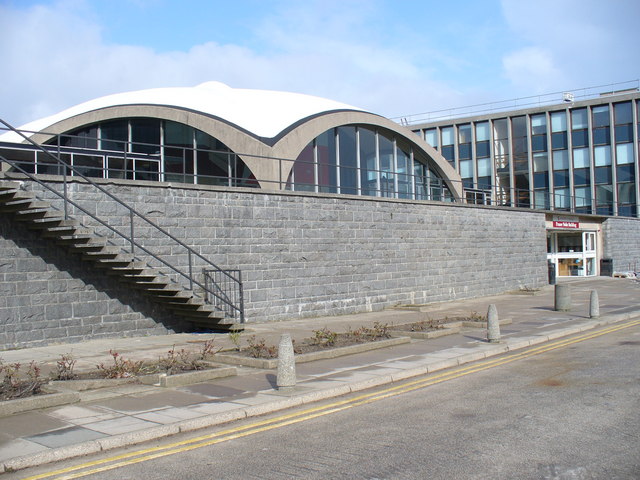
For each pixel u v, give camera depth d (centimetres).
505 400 886
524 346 1425
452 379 1060
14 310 1406
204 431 754
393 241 2417
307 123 2536
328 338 1377
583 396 898
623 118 5294
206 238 1786
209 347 1256
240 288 1711
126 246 1609
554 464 605
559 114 5562
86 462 639
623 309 2197
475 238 2912
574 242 4322
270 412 847
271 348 1290
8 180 1409
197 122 2441
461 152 5928
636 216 5175
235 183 2384
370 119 2852
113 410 830
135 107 2520
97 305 1546
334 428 759
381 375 1060
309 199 2084
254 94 3028
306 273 2055
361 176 2848
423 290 2552
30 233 1440
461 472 588
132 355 1284
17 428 741
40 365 1171
